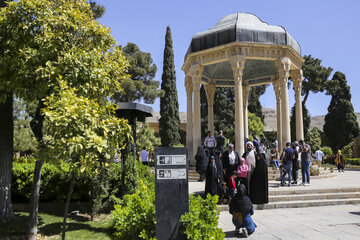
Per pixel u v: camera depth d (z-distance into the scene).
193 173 15.09
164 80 35.38
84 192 9.28
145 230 4.43
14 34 6.59
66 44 6.80
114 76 7.66
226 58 15.48
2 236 6.50
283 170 11.34
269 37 15.29
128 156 8.27
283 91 15.40
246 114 21.31
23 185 9.40
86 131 4.32
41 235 6.75
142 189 5.80
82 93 6.41
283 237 5.93
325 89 40.09
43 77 6.06
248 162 9.27
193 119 18.05
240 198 6.21
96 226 7.40
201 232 4.25
